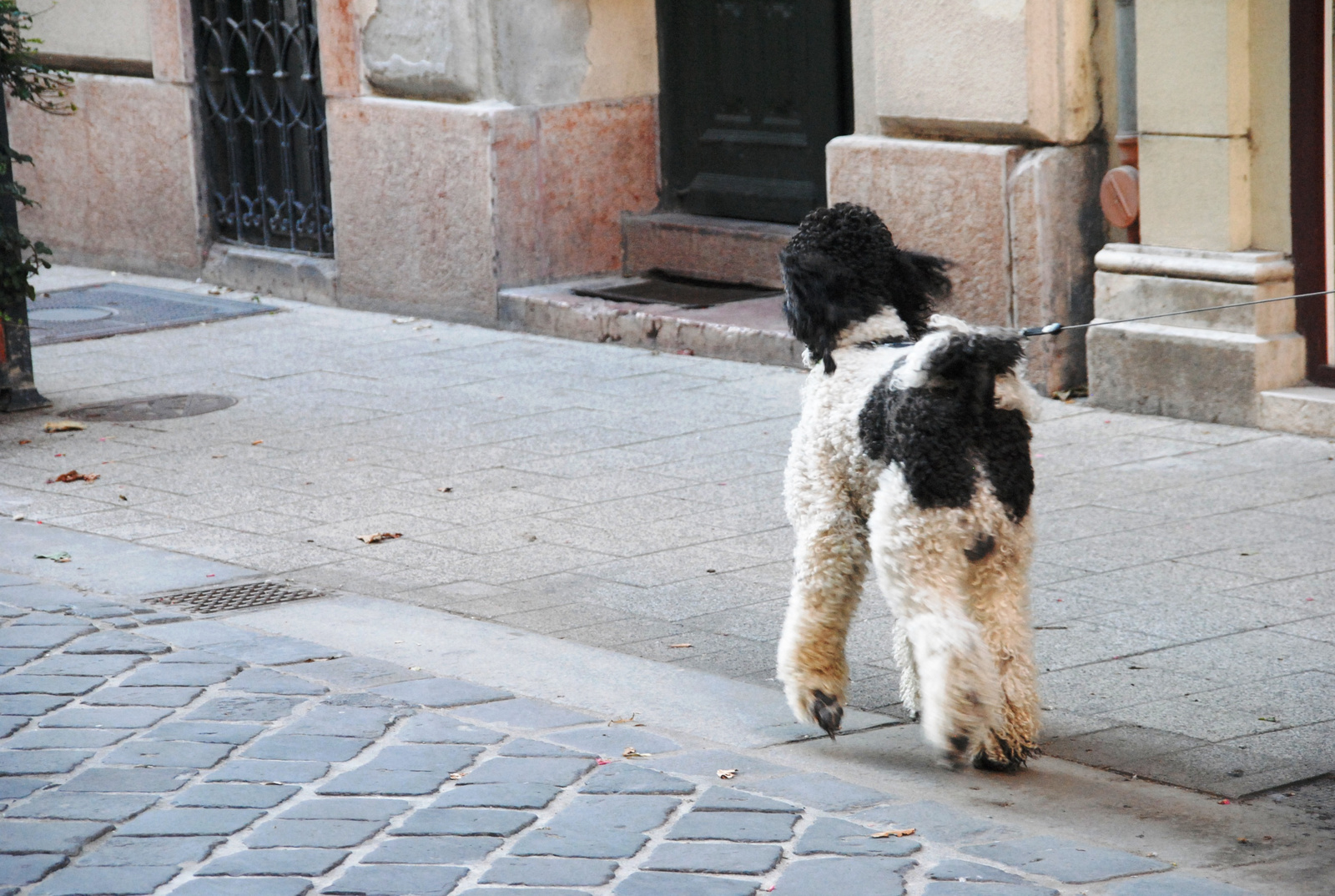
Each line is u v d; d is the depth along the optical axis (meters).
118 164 18.00
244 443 11.05
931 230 11.96
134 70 17.67
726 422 11.22
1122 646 6.83
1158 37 10.53
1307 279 10.43
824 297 5.59
